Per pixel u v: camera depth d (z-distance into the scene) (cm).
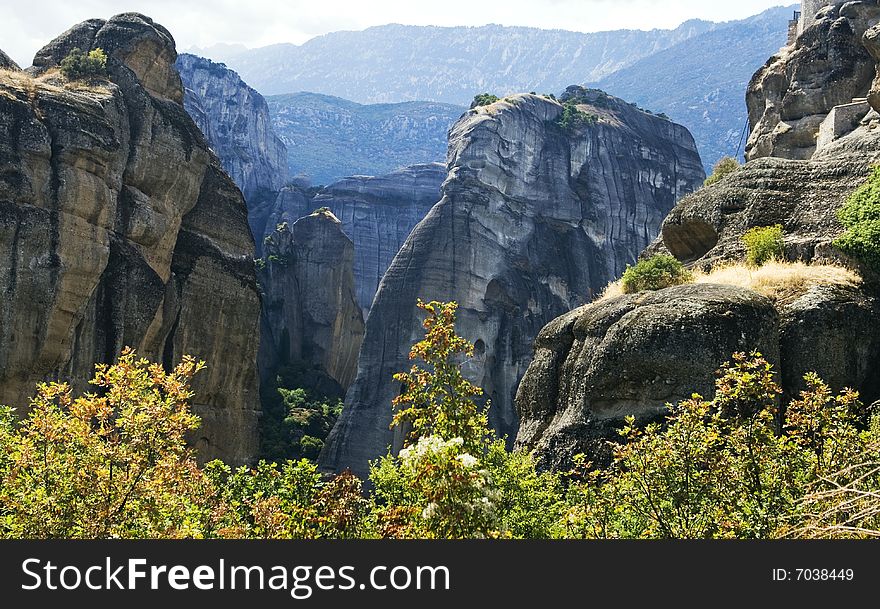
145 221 4969
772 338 1884
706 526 1045
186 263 5334
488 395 8756
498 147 9650
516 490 1218
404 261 9044
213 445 5306
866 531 817
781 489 1074
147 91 5378
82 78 5081
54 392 1091
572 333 2047
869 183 2258
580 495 1268
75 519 991
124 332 4744
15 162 4303
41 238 4316
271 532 1077
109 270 4734
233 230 5691
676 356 1823
